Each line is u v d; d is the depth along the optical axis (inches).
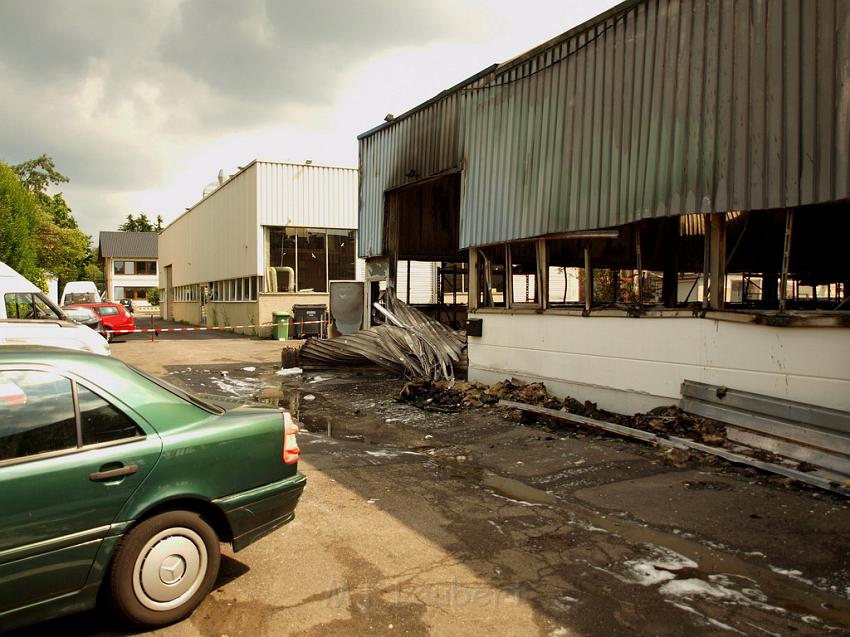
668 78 284.5
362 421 346.0
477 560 159.2
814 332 228.5
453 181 653.3
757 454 232.5
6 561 105.2
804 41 229.9
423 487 223.0
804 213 385.4
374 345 503.8
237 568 153.2
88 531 114.3
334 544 168.7
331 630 124.3
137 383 132.6
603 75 322.0
